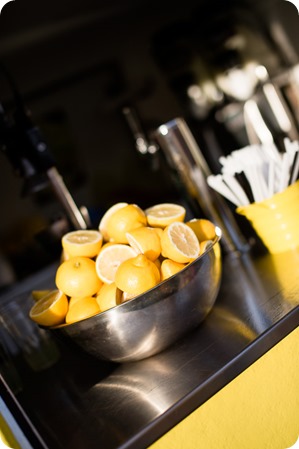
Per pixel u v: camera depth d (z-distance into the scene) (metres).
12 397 0.73
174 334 0.88
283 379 0.85
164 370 0.84
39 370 1.08
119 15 3.01
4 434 0.74
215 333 0.90
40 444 0.70
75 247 0.96
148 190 3.24
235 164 1.16
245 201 1.16
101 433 0.72
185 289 0.85
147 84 3.30
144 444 0.68
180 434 0.71
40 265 2.76
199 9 3.26
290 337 0.86
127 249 0.92
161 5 3.12
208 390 0.74
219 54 3.29
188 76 3.37
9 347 1.23
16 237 2.77
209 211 1.28
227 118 3.18
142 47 3.26
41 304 0.94
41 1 2.44
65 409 0.85
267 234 1.16
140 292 0.82
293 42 3.42
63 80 3.02
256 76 3.10
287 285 0.98
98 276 0.90
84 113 3.10
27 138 1.37
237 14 3.31
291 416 0.86
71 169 3.03
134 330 0.83
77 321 0.82
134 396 0.79
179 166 1.29
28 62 2.87
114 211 1.06
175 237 0.90
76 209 1.54
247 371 0.79
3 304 1.15
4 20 2.47
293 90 2.71
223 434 0.76
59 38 2.88
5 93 2.83
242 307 0.97
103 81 3.16
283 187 1.12
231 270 1.21
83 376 0.96
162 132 1.29
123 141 3.21
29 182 1.47
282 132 2.72
